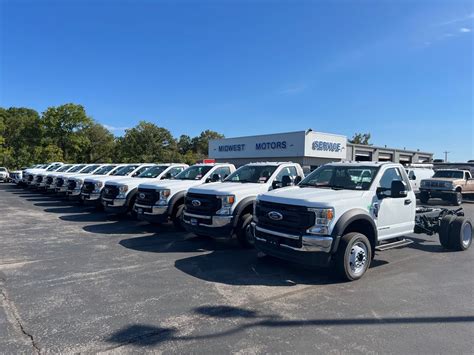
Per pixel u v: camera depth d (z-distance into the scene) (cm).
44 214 1290
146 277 570
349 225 583
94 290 509
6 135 6034
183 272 598
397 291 517
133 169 1619
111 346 352
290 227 551
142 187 964
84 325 397
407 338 372
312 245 523
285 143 3678
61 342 359
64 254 713
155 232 951
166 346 353
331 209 534
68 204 1605
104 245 795
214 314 430
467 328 397
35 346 350
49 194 2109
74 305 454
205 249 761
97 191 1316
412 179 2019
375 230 593
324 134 3678
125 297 482
